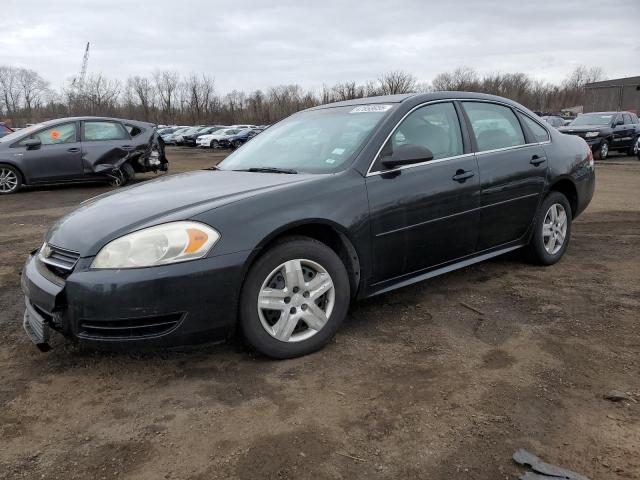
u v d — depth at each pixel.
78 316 2.69
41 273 2.96
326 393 2.73
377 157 3.48
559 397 2.64
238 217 2.87
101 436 2.42
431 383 2.80
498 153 4.23
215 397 2.72
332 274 3.17
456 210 3.83
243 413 2.57
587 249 5.50
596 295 4.07
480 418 2.48
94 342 2.71
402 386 2.78
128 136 11.17
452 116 4.07
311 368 2.99
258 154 4.11
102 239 2.79
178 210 2.92
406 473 2.13
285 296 3.02
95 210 3.19
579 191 5.03
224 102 71.50
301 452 2.27
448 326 3.54
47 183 10.46
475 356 3.10
